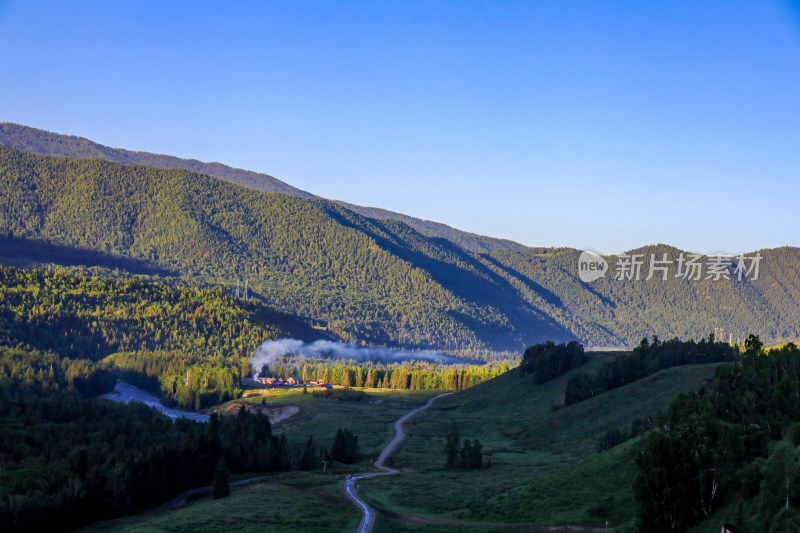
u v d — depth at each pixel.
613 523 94.56
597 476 111.81
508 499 114.44
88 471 147.00
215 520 108.19
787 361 129.25
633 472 107.50
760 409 112.25
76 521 132.75
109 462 155.75
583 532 93.25
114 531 119.44
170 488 153.25
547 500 108.69
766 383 119.44
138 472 145.12
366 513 116.81
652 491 88.69
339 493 136.00
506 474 148.50
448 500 123.06
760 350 146.75
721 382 121.62
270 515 114.31
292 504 124.69
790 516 77.19
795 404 111.56
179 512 123.06
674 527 86.69
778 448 84.94
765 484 82.19
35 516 126.12
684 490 87.38
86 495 135.75
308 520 112.38
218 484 143.12
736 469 91.25
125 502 140.38
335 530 107.25
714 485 88.19
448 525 106.81
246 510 117.12
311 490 140.50
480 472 157.25
